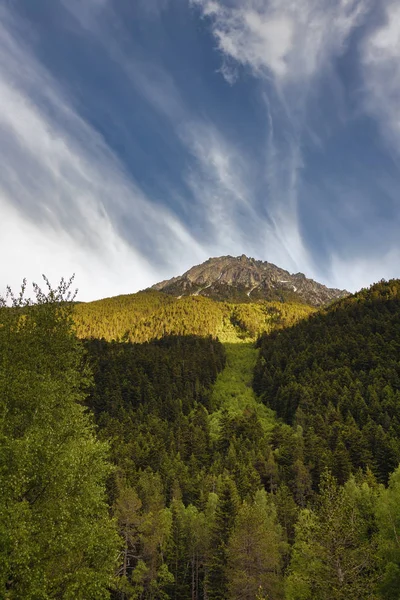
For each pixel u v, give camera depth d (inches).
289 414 4471.0
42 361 696.4
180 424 4025.6
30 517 515.8
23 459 526.3
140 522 1641.2
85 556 601.0
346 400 3991.1
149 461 3041.3
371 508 1392.7
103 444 709.9
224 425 3927.2
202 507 2255.2
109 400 4493.1
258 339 7741.1
